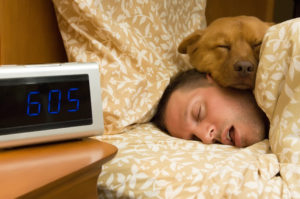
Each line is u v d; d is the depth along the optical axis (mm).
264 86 943
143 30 1192
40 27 1063
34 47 1048
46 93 573
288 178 760
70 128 592
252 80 1073
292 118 846
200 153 879
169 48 1281
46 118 574
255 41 1143
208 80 1158
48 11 1087
